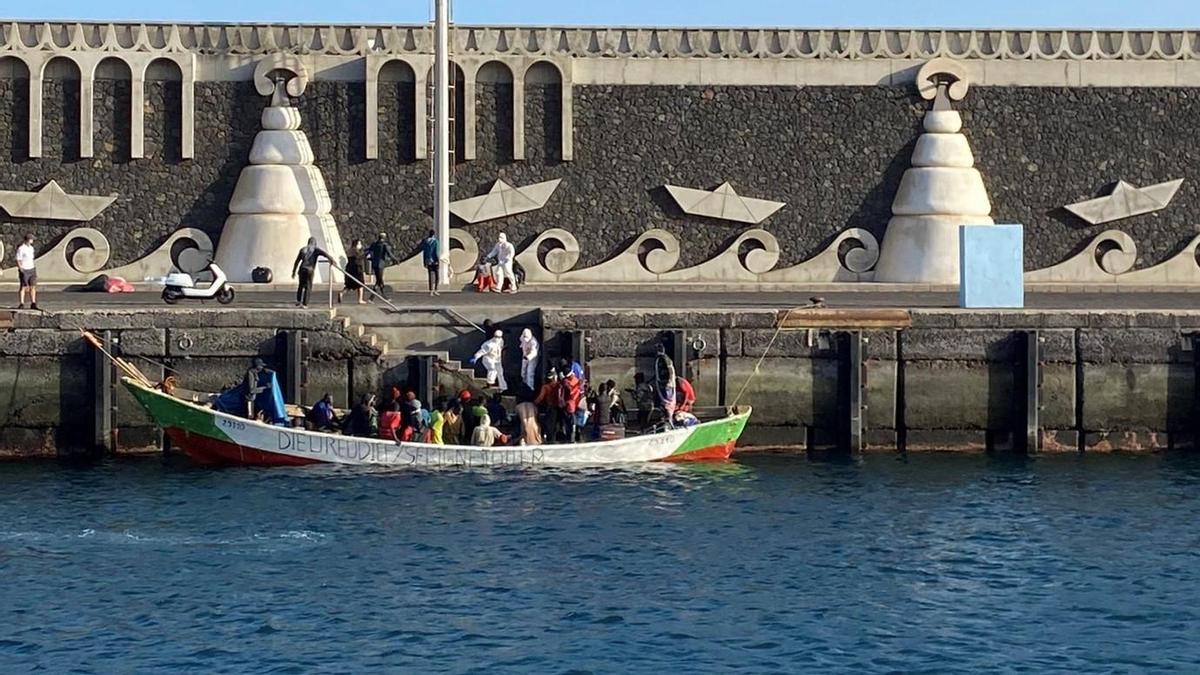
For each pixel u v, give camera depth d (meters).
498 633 25.92
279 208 47.31
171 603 27.11
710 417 37.97
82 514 32.16
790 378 38.69
